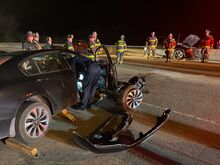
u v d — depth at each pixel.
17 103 4.39
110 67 6.18
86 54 9.02
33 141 4.68
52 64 5.32
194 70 12.74
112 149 4.27
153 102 7.04
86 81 5.77
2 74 4.47
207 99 7.40
